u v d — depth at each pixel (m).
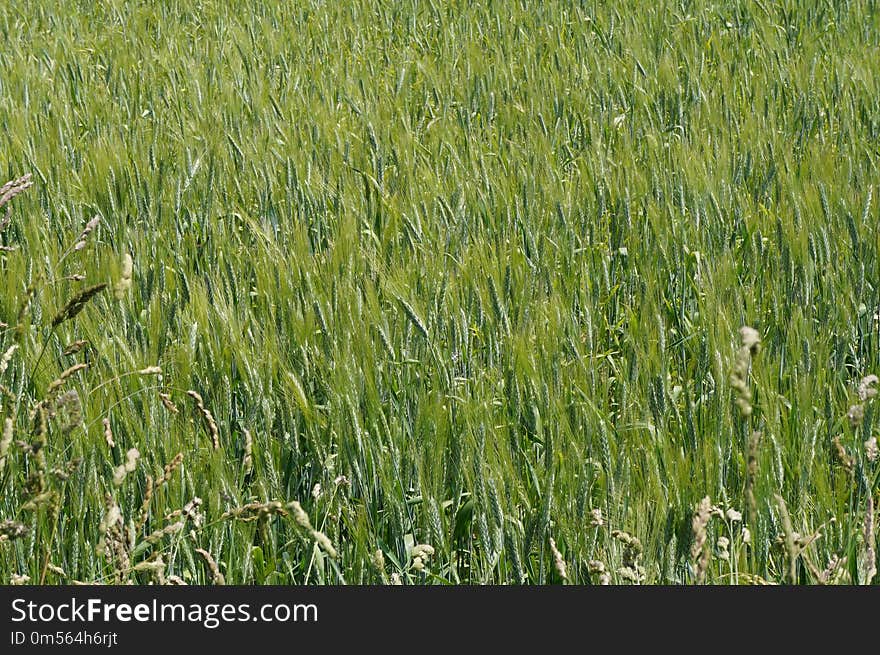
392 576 3.31
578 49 11.34
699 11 12.76
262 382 4.05
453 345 4.54
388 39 12.31
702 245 5.72
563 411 3.73
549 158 7.27
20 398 3.67
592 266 5.61
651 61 10.39
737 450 3.75
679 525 3.27
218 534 3.43
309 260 5.02
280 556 3.77
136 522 3.17
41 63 10.76
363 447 3.75
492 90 9.48
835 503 3.50
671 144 7.70
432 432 3.75
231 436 4.25
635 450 3.65
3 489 3.26
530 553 3.46
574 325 4.53
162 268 5.29
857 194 6.21
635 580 3.04
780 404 4.00
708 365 4.55
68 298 4.59
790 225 5.51
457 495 3.69
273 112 8.73
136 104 9.14
